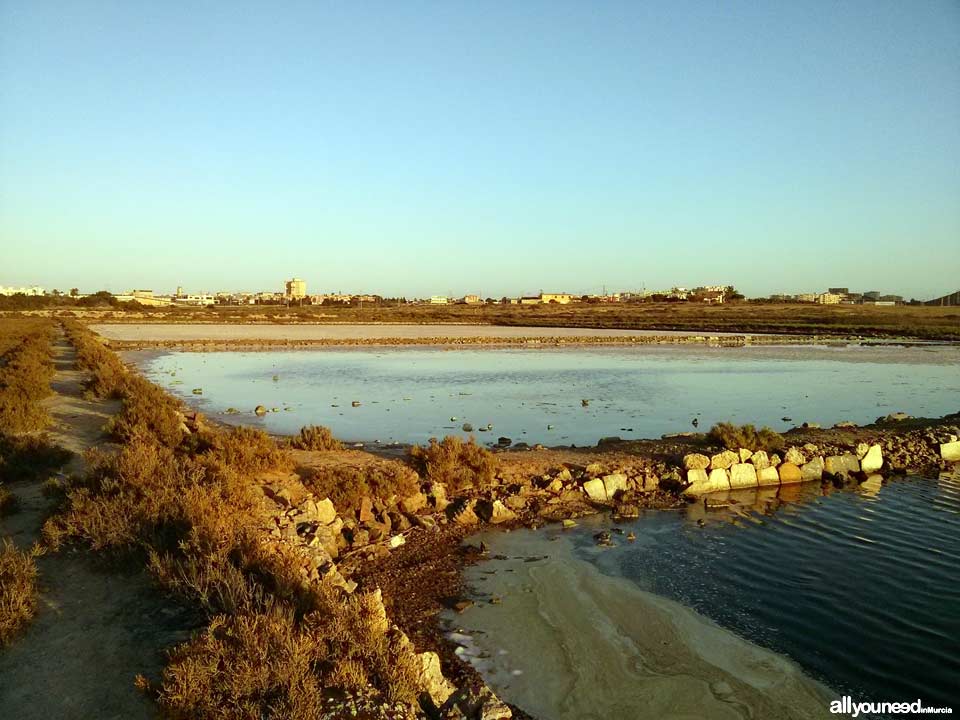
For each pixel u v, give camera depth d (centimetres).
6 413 1656
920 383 3338
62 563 800
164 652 583
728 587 954
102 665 577
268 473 1309
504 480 1407
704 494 1423
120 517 841
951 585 958
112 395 2347
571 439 1969
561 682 709
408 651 638
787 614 868
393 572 1011
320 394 3025
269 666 528
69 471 1228
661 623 842
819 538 1156
